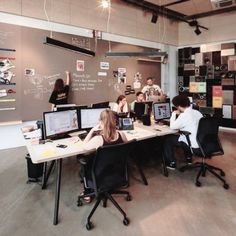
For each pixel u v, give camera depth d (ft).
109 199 8.63
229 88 21.93
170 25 25.66
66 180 11.11
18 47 15.25
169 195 9.68
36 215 8.23
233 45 21.35
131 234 7.20
